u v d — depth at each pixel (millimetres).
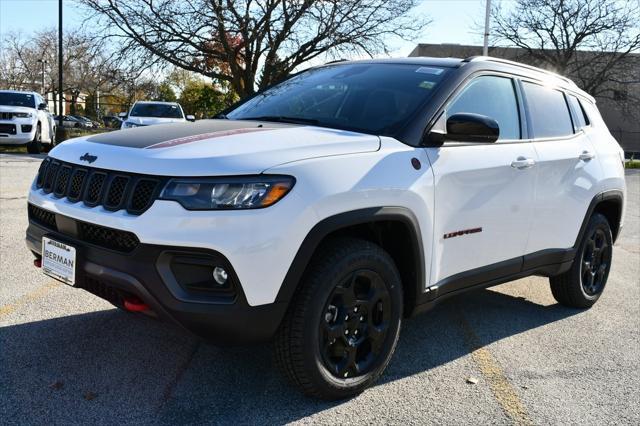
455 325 4473
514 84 4230
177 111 16797
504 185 3844
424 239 3330
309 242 2791
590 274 5012
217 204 2648
